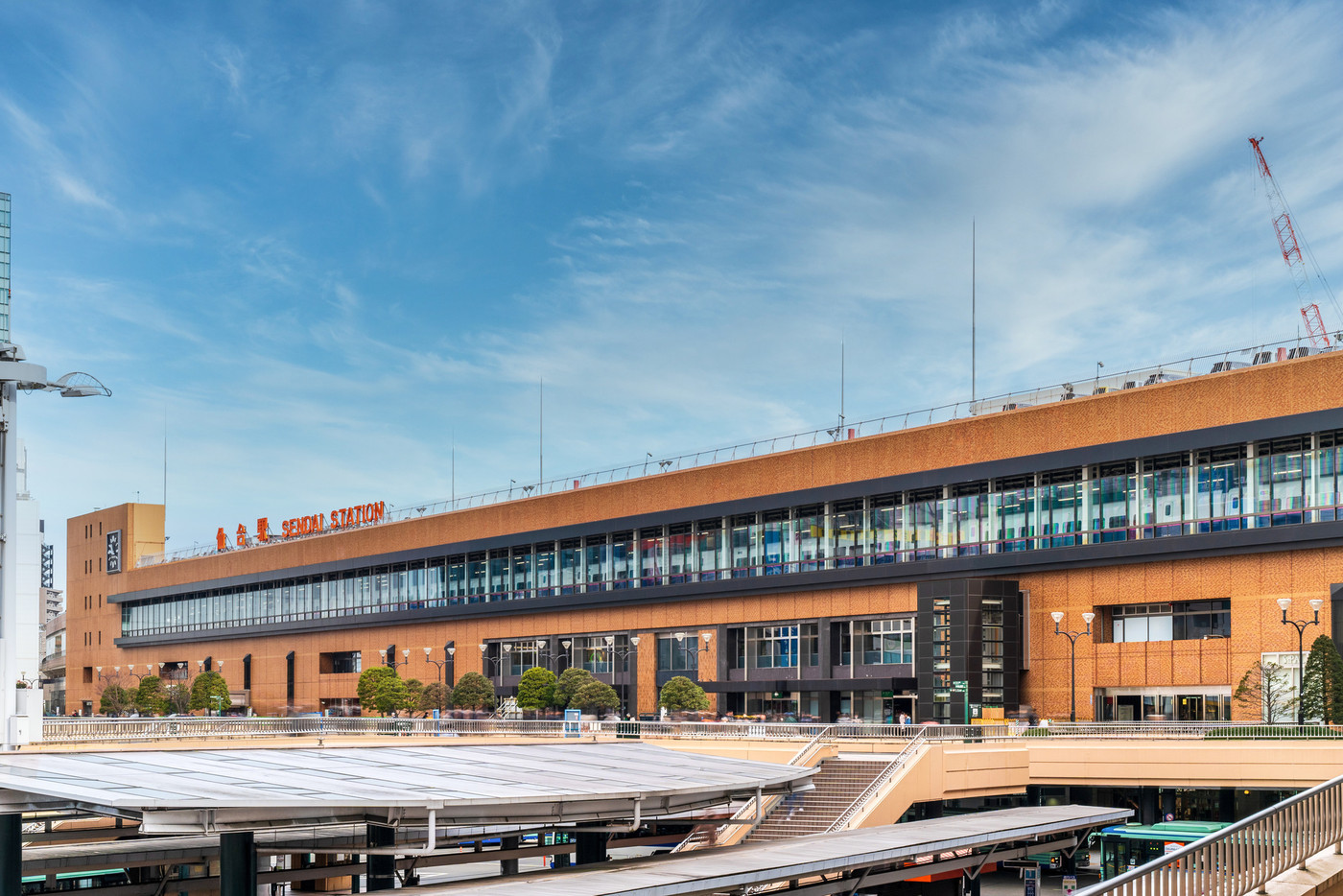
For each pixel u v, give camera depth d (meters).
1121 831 47.00
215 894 46.12
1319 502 60.75
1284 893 17.02
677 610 94.25
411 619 119.31
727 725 64.81
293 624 134.88
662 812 38.97
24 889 47.16
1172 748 53.00
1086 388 73.75
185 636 152.25
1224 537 63.06
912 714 78.56
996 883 53.09
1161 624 66.69
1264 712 59.28
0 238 84.25
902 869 40.12
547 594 106.25
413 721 73.88
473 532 113.75
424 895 29.78
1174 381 66.88
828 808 51.28
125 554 165.38
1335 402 60.06
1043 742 57.00
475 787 35.09
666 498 96.00
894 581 78.88
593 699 85.81
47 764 36.81
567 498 104.62
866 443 82.06
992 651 70.31
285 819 30.75
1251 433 62.78
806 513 86.12
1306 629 59.94
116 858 40.12
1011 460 73.31
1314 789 18.86
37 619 111.38
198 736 65.62
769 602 87.56
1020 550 73.00
